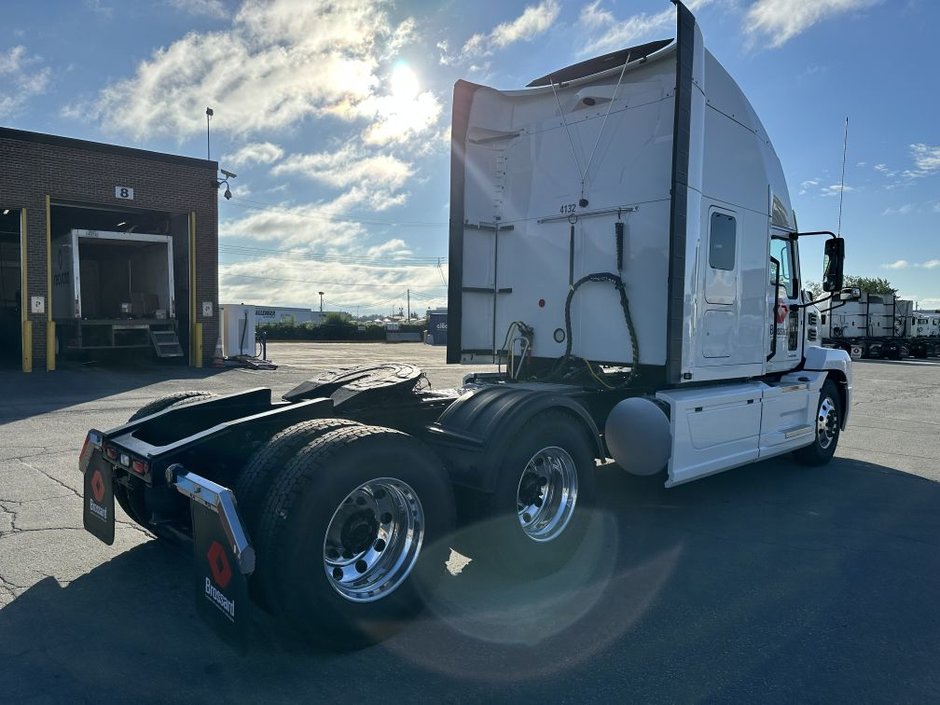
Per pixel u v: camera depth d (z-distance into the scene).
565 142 5.88
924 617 3.71
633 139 5.42
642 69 5.39
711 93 5.45
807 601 3.89
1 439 8.00
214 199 19.00
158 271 18.27
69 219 19.59
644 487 6.48
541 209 6.04
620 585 4.10
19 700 2.75
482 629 3.49
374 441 3.20
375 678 2.99
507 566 3.97
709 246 5.46
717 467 5.61
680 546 4.81
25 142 15.90
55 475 6.24
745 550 4.75
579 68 5.77
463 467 3.88
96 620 3.47
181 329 19.28
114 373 16.28
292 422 3.75
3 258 21.58
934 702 2.87
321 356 26.81
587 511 4.43
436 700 2.83
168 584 3.91
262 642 3.30
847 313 37.44
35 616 3.50
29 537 4.61
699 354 5.37
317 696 2.84
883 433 10.16
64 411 10.24
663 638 3.42
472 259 6.25
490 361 6.43
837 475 7.14
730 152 5.73
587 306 5.71
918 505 5.97
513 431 3.91
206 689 2.88
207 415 4.22
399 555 3.38
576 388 5.16
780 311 6.65
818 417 7.41
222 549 2.88
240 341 19.75
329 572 3.07
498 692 2.90
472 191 6.20
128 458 3.51
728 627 3.55
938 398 15.47
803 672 3.10
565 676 3.04
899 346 35.00
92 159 16.91
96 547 4.45
